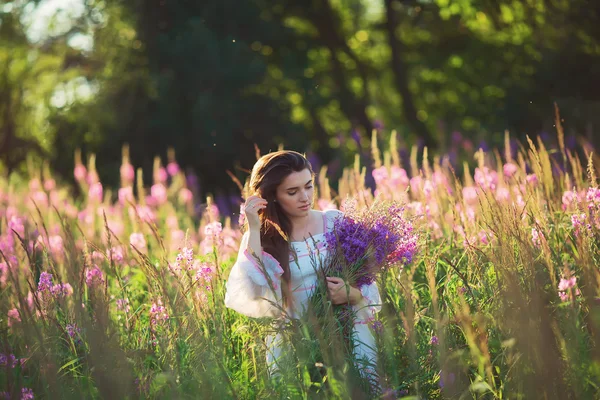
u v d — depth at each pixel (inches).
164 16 852.0
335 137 1048.8
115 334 143.6
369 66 1101.1
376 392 133.5
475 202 193.2
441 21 964.6
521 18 809.5
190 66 812.0
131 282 193.6
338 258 140.9
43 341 143.6
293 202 145.8
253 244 144.4
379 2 1106.7
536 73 744.3
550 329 122.0
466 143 430.3
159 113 824.3
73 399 135.8
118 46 880.9
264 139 826.8
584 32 709.3
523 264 135.8
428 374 133.4
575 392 118.5
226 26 863.7
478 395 128.3
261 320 143.5
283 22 958.4
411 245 145.8
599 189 152.7
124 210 303.9
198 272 155.6
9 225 224.2
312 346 133.0
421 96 1072.2
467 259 164.9
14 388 134.4
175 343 141.4
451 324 142.6
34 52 983.6
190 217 333.4
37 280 184.4
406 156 397.1
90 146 869.8
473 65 968.3
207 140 799.1
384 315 145.4
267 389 132.6
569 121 648.4
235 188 802.2
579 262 134.3
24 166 916.6
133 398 136.6
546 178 187.2
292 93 986.7
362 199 200.2
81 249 181.0
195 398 131.8
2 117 957.2
